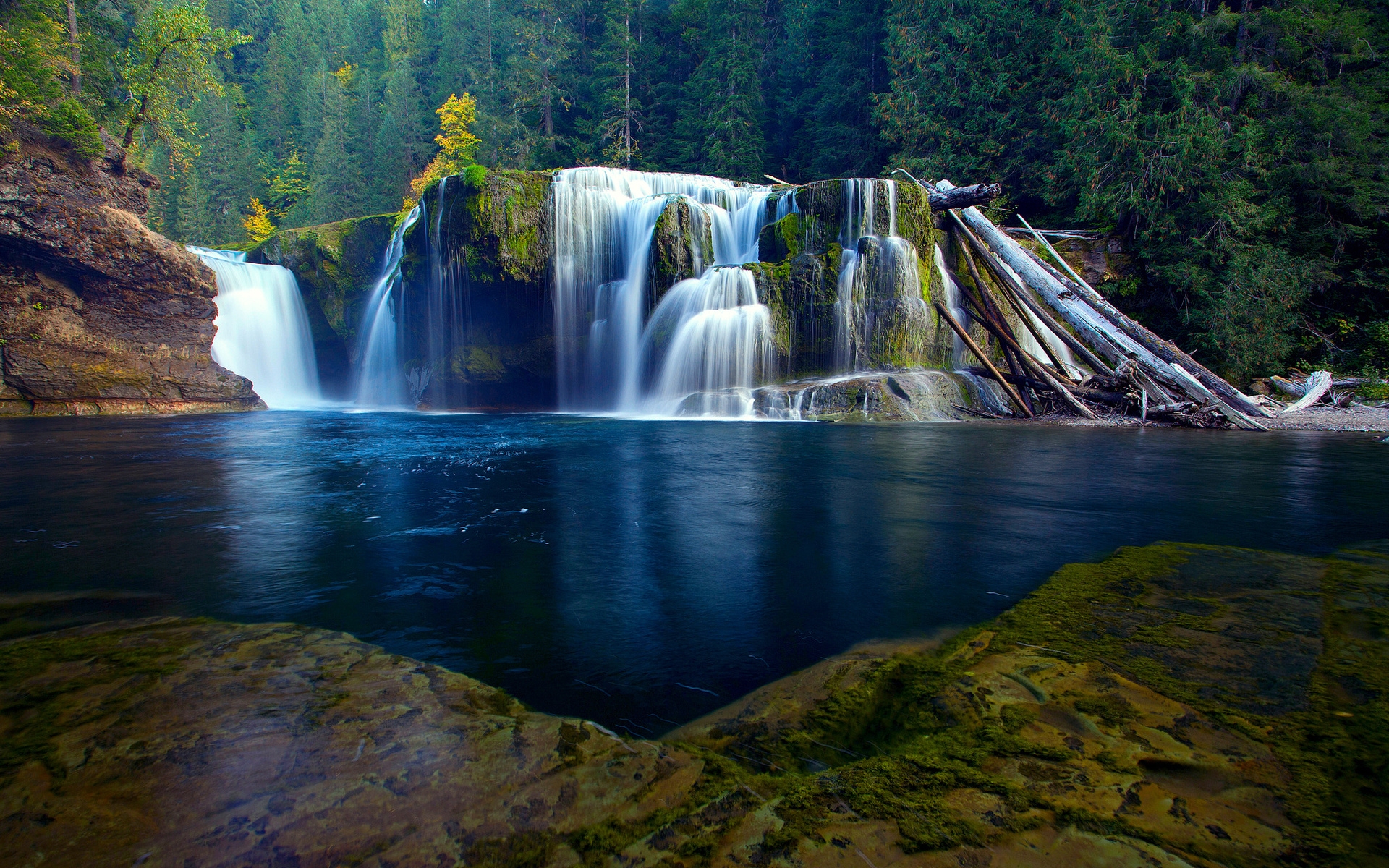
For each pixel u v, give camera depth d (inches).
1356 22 793.6
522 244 731.4
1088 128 816.9
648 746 62.6
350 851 46.3
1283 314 737.0
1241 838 47.4
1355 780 54.6
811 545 148.0
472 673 80.1
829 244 644.1
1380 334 746.8
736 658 85.1
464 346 778.2
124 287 705.6
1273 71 827.4
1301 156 783.7
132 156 970.7
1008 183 1016.9
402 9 2768.2
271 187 2517.2
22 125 665.6
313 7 3235.7
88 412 685.9
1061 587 114.9
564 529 164.2
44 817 49.9
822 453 322.0
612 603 108.0
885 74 1253.7
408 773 56.9
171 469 274.7
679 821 50.3
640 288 717.9
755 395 572.1
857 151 1232.2
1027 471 264.4
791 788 55.1
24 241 641.0
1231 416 491.8
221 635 93.0
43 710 68.3
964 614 101.2
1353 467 282.0
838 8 1325.0
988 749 60.6
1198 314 749.9
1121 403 565.9
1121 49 845.2
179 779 55.4
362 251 927.7
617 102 1508.4
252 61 3235.7
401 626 97.6
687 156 1437.0
